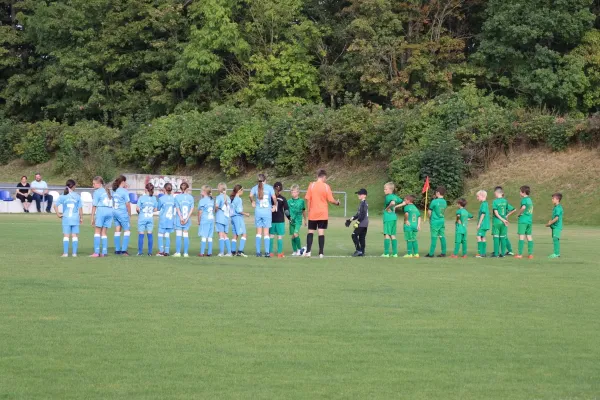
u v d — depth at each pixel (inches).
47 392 462.9
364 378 499.8
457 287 904.9
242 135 3437.5
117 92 4261.8
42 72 4443.9
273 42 3887.8
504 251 1393.9
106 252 1250.6
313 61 3912.4
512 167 2866.6
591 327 664.4
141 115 3996.1
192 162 3629.4
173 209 1283.2
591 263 1216.2
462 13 3690.9
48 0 4603.8
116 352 559.2
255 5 3836.1
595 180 2655.0
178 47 3996.1
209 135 3540.8
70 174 3754.9
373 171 3137.3
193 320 676.7
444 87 3395.7
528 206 1310.3
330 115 3324.3
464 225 1325.0
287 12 3784.5
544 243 1696.6
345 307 750.5
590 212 2506.2
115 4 4266.7
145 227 1311.5
